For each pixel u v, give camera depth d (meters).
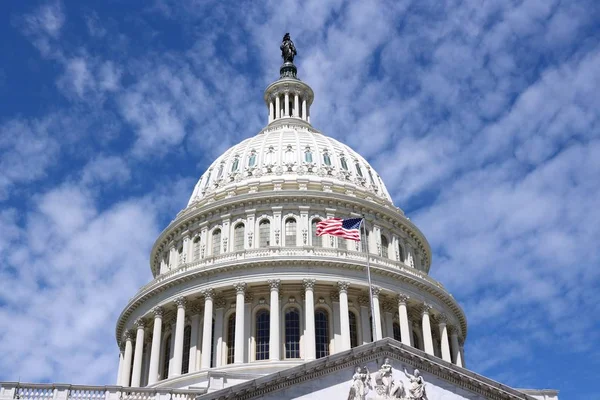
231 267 73.06
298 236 78.56
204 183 92.56
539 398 50.56
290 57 115.12
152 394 51.34
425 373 47.59
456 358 79.50
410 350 47.44
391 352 47.56
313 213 80.75
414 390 45.97
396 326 76.25
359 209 83.00
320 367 46.25
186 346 73.94
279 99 107.94
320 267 73.38
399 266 78.12
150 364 73.19
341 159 91.38
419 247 89.81
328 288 73.69
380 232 83.31
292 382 45.88
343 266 73.75
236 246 79.44
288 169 87.19
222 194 85.50
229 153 95.00
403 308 74.62
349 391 45.62
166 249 87.44
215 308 73.69
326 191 82.31
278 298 71.81
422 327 76.75
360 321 73.06
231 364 68.06
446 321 79.31
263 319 72.88
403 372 47.09
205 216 83.06
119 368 81.12
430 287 78.12
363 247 80.31
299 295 73.56
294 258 72.94
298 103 107.50
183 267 77.12
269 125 103.69
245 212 80.81
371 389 45.75
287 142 92.12
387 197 91.75
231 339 72.31
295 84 108.19
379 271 74.88
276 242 77.88
